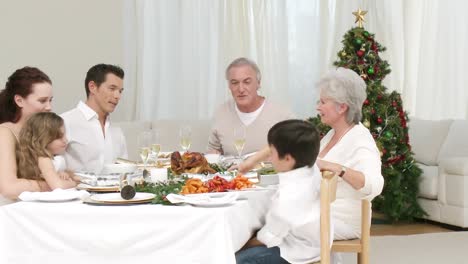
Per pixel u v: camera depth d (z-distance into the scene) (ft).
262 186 8.36
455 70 22.43
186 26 21.39
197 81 21.58
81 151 10.96
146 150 9.83
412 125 20.95
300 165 7.56
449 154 18.97
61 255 7.05
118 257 6.91
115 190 8.10
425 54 22.59
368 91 17.51
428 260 13.80
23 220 7.12
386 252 14.57
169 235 6.75
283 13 22.03
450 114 22.49
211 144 13.16
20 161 8.46
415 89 22.99
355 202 8.86
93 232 6.93
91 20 20.34
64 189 8.11
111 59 20.68
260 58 21.90
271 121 12.54
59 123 8.60
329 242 7.07
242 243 7.42
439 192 17.42
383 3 22.70
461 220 16.66
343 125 9.14
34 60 19.63
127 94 21.02
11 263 7.15
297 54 22.68
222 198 7.20
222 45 21.71
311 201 7.54
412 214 17.94
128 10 20.90
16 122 9.18
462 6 22.33
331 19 22.59
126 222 6.86
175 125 18.40
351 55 17.84
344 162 8.82
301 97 22.75
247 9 21.83
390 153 17.70
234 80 12.30
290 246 7.61
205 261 6.67
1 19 19.22
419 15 22.85
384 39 22.74
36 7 19.60
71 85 20.13
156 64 21.24
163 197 7.24
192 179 7.80
